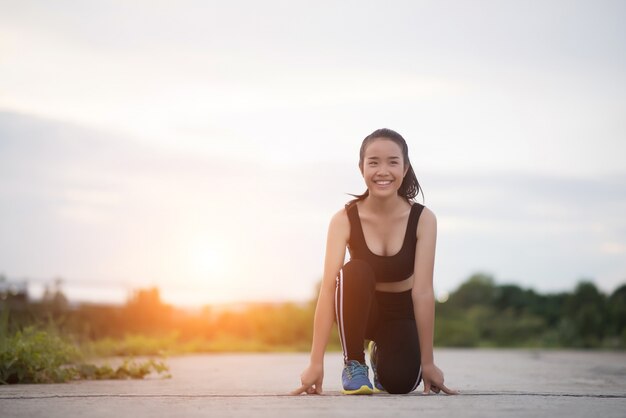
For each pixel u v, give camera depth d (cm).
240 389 407
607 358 1001
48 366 492
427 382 366
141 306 1244
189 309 1460
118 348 938
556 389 414
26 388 415
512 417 260
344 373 358
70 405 301
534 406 294
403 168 378
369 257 379
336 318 361
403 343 373
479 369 689
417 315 374
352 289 355
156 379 527
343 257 382
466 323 1877
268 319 1490
